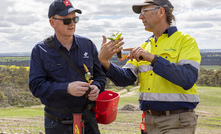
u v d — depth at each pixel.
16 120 27.73
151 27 2.81
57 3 2.55
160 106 2.69
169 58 2.66
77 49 2.72
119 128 22.92
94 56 2.88
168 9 2.72
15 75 117.69
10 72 124.31
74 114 2.60
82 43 2.78
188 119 2.63
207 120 35.12
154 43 2.88
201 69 137.12
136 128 23.41
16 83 105.81
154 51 2.81
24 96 87.38
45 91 2.49
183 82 2.39
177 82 2.40
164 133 2.70
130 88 115.75
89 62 2.77
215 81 124.38
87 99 2.70
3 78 110.19
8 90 88.19
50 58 2.62
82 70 2.71
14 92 87.94
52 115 2.71
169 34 2.74
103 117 2.87
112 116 2.92
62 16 2.53
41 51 2.62
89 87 2.49
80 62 2.70
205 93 79.81
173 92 2.64
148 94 2.76
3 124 22.50
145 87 2.82
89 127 2.85
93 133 2.84
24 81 107.94
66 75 2.64
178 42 2.68
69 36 2.62
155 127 2.82
